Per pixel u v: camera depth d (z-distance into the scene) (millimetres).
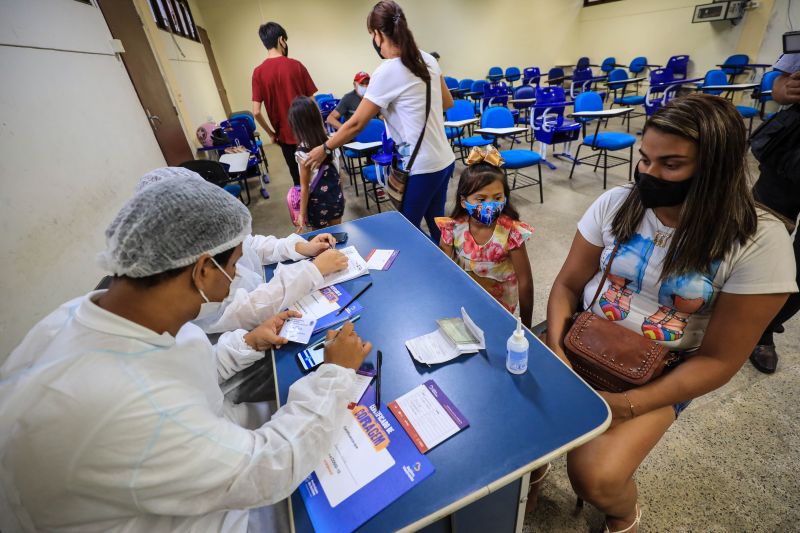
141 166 2676
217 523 621
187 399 530
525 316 1487
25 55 1588
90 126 2029
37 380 448
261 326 951
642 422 837
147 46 3496
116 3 2953
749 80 5863
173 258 510
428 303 1001
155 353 538
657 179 775
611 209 990
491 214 1260
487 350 825
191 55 5242
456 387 738
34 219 1367
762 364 1469
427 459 608
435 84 1731
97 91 2252
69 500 449
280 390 783
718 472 1151
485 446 622
